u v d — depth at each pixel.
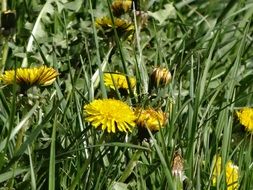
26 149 0.51
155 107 0.60
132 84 0.63
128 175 0.51
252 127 0.59
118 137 0.51
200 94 0.61
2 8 0.68
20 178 0.52
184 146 0.60
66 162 0.53
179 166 0.49
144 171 0.54
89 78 0.66
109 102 0.47
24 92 0.51
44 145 0.54
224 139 0.56
